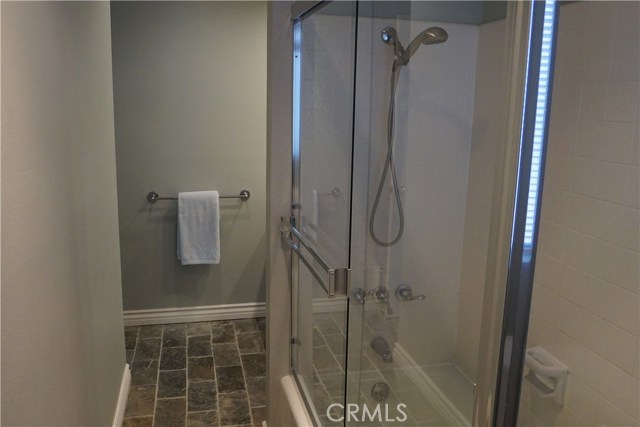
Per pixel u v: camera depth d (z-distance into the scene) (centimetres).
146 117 342
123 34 330
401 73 202
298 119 223
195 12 336
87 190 190
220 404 279
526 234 112
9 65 109
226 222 368
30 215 122
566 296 186
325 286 187
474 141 217
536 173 111
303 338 227
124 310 366
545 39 107
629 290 161
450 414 209
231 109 351
